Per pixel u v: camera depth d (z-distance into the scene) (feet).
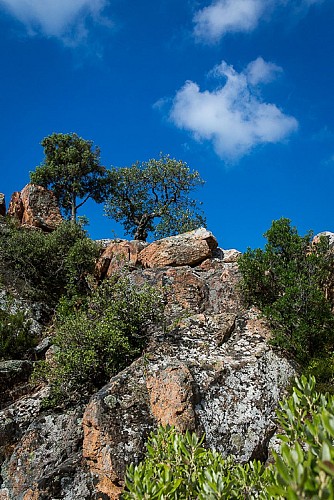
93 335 38.19
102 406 31.01
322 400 12.01
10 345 47.70
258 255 46.68
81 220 93.09
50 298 63.16
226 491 11.93
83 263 64.90
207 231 63.72
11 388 41.19
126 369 35.27
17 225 80.38
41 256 67.31
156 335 40.68
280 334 38.75
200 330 40.55
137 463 28.63
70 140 112.68
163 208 106.93
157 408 31.45
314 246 44.83
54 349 44.91
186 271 51.83
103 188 112.57
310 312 38.83
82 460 30.42
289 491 8.10
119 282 45.91
